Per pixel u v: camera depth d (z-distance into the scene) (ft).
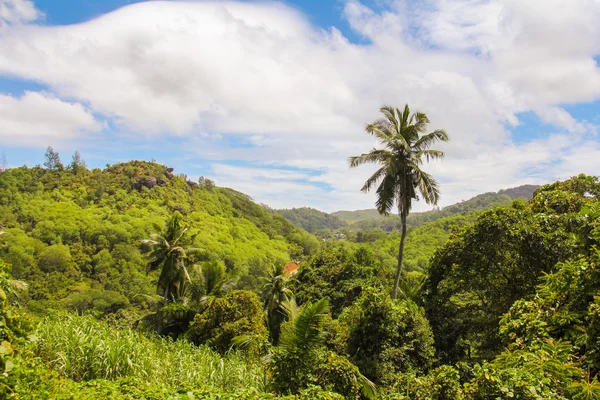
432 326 54.03
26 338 18.47
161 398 20.75
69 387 20.11
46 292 176.45
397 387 30.68
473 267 52.37
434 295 56.24
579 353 24.43
